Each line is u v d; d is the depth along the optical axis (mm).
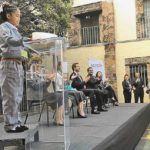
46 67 4227
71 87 8922
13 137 3830
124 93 15570
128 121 6289
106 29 19594
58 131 4117
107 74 19469
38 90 4301
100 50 19781
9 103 4195
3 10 4375
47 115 4203
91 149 3814
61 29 15797
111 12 19469
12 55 4168
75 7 20500
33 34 4348
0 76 4234
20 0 14523
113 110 9906
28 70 4402
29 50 4371
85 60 20156
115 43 19391
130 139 6055
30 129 4238
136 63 18859
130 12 19172
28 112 4418
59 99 4117
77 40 20438
